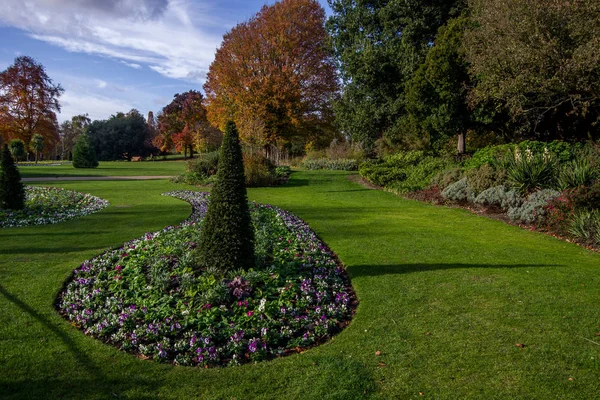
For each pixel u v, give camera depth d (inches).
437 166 593.0
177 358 126.2
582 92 461.1
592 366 120.3
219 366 123.8
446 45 560.1
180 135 1943.9
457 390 110.0
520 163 399.9
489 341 136.5
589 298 173.6
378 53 689.6
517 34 447.8
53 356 126.8
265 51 1048.8
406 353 129.6
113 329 146.3
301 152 1456.7
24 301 170.1
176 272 187.2
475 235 303.9
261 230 278.4
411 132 723.4
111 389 110.2
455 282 194.9
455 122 580.7
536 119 538.9
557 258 240.1
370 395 108.0
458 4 666.2
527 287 187.3
